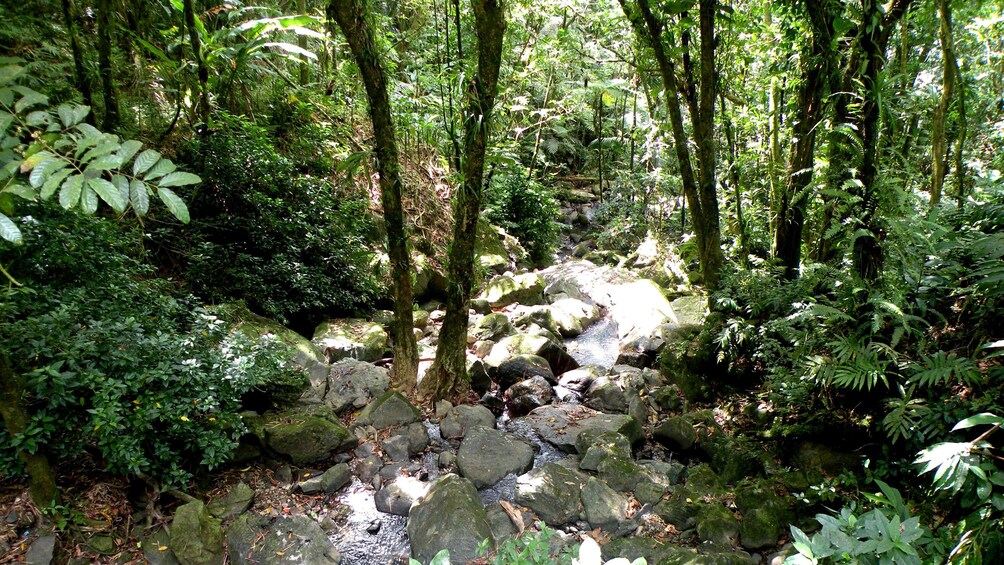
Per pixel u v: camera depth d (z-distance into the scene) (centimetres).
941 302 271
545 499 294
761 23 470
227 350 297
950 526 197
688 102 402
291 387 354
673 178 779
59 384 227
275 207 462
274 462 315
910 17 343
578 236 1056
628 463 322
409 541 276
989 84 471
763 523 262
